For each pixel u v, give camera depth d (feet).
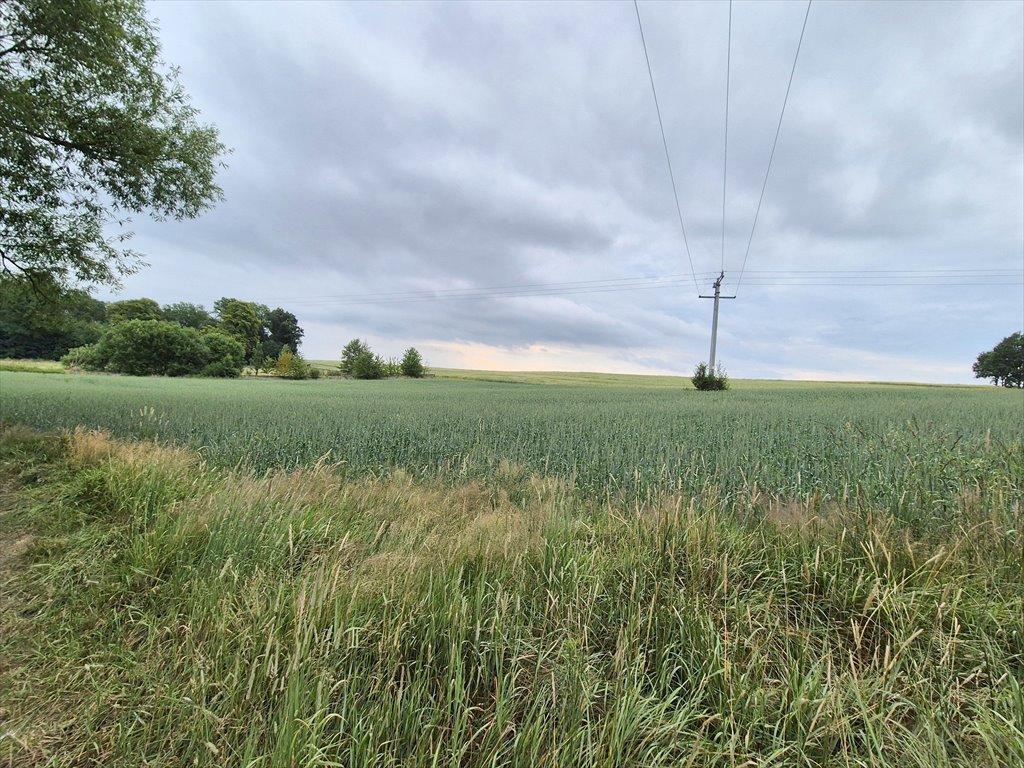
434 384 133.90
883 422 28.07
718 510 11.78
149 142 24.89
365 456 18.98
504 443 21.16
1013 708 5.55
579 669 5.99
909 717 5.88
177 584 8.32
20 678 6.48
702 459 15.16
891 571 7.56
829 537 9.09
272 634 5.77
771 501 12.58
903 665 6.27
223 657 6.23
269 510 10.75
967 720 5.46
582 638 6.63
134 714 5.66
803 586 7.98
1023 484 11.32
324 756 4.95
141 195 26.86
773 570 8.43
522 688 5.82
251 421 25.79
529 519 10.98
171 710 5.59
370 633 6.46
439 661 6.46
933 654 6.51
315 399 55.21
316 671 5.76
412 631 6.72
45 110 20.54
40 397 36.88
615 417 32.42
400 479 15.48
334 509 12.32
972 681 6.32
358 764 4.96
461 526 11.56
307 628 6.06
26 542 10.34
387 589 7.33
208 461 17.67
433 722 5.20
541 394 78.54
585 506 12.99
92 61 21.72
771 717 5.65
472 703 5.99
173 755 5.27
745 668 6.16
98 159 24.75
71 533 10.75
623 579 8.00
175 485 12.87
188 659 6.41
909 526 9.48
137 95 25.05
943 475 11.34
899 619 6.79
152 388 71.36
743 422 27.27
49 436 19.99
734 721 5.53
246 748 4.90
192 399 44.37
